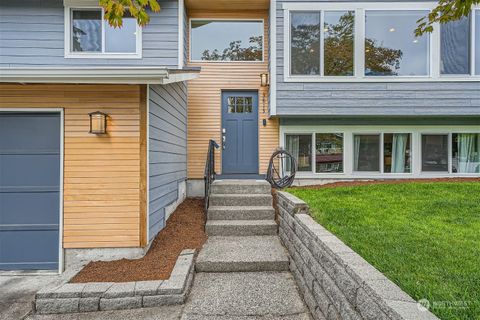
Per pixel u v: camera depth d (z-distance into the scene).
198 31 6.95
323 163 6.60
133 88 3.69
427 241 2.52
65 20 5.78
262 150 6.74
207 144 6.77
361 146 6.57
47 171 3.71
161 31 5.96
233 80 6.85
